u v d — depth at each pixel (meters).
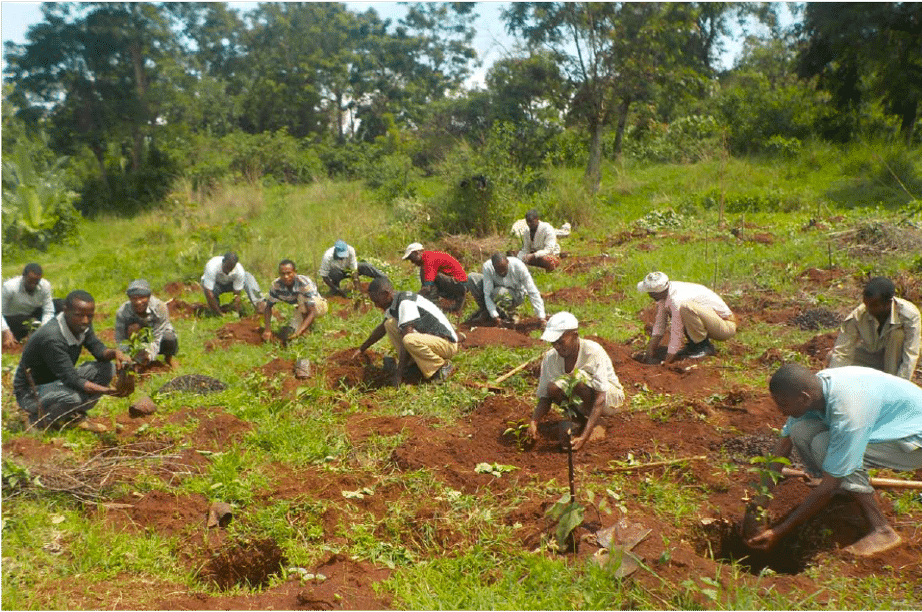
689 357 7.46
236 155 30.20
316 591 4.07
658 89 19.28
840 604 3.76
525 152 21.88
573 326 5.43
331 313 10.23
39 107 28.55
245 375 7.64
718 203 17.17
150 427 6.20
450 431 6.19
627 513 4.71
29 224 18.56
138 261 15.34
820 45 21.92
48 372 6.17
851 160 20.09
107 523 4.79
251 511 4.99
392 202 18.92
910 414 4.29
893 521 4.47
